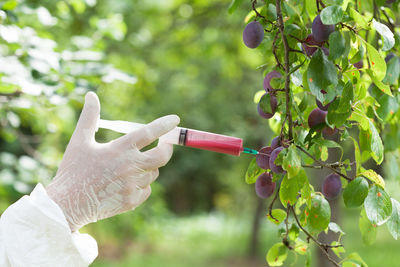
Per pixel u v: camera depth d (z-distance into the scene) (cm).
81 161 121
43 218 112
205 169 1413
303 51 112
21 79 219
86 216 122
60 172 123
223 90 896
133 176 122
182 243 1191
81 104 270
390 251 803
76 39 307
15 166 344
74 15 418
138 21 595
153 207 484
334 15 94
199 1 575
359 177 103
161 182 1408
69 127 392
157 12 616
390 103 125
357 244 822
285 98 109
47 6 321
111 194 122
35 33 249
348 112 101
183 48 630
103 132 555
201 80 930
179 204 1636
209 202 1630
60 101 226
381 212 100
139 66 483
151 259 990
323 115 112
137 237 554
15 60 232
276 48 118
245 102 887
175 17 610
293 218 126
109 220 483
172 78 938
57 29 357
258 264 1034
